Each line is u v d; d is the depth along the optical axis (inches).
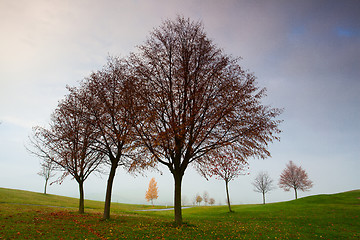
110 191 845.8
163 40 797.2
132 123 726.5
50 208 1223.5
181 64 763.4
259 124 690.2
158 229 658.8
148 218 999.0
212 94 753.0
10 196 1673.2
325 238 681.0
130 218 928.9
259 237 658.8
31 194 2011.6
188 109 740.0
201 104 721.6
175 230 650.8
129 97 756.0
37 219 762.2
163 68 785.6
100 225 705.0
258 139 690.8
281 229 800.3
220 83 744.3
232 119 710.5
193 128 745.6
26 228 614.9
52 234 565.3
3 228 599.2
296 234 719.1
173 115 725.9
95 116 830.5
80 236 555.5
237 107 718.5
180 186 743.1
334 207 1379.2
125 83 785.6
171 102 730.2
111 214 1101.1
